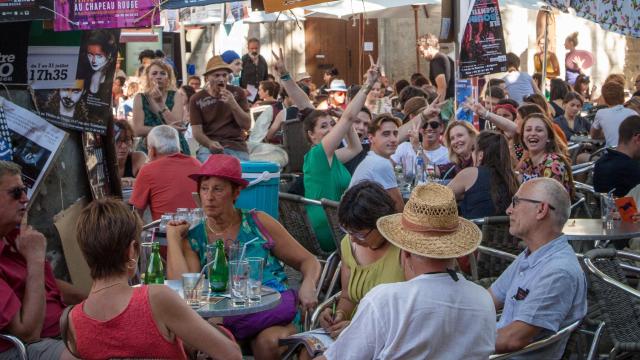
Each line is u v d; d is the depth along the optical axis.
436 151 8.99
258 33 22.11
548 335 4.39
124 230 3.78
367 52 23.17
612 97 11.88
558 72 19.17
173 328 3.77
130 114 14.36
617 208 6.84
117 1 5.12
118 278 3.82
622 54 23.00
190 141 11.46
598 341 4.84
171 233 5.21
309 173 7.21
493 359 4.32
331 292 6.14
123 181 8.39
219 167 5.12
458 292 3.50
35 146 5.62
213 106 10.14
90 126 6.07
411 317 3.45
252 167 6.38
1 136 5.43
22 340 4.59
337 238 6.50
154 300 3.76
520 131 7.61
